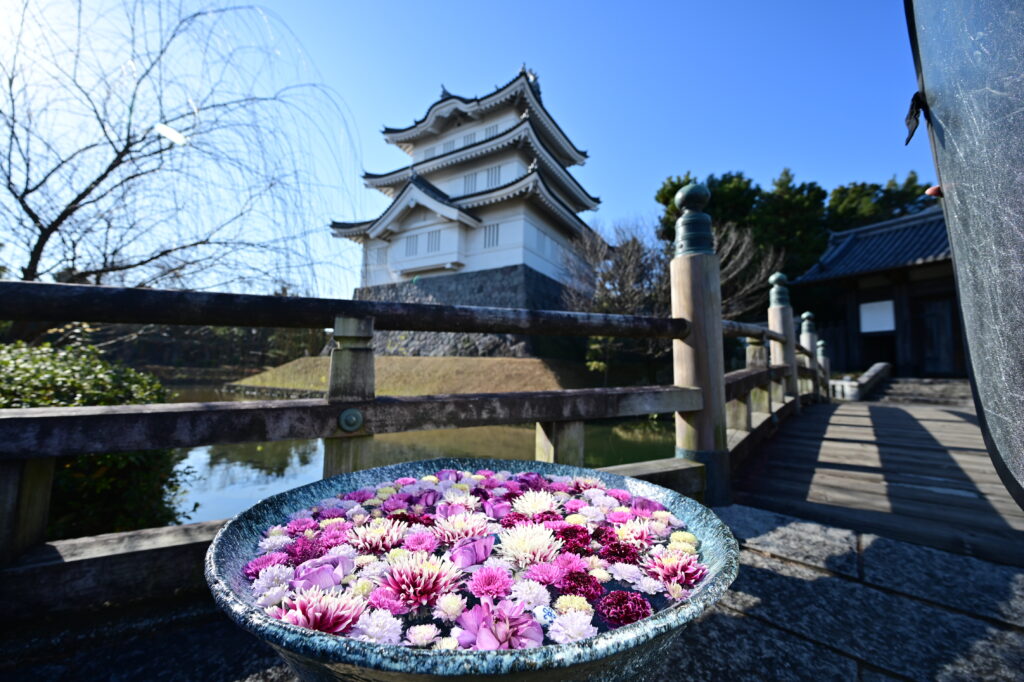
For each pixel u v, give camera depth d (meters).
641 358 11.85
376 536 0.58
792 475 2.05
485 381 10.62
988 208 0.64
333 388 1.06
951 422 3.61
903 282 9.34
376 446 6.54
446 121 16.64
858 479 1.98
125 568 0.83
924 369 9.09
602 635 0.36
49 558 0.80
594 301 11.00
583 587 0.48
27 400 1.72
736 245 10.32
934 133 0.78
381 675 0.34
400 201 14.14
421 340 14.06
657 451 6.74
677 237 1.79
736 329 2.30
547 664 0.34
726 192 11.92
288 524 0.66
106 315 0.87
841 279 9.84
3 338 1.90
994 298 0.64
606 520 0.70
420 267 14.19
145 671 0.72
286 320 1.03
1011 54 0.59
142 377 2.22
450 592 0.48
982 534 1.33
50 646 0.76
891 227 11.10
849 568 1.10
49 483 0.90
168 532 0.93
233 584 0.46
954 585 1.01
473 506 0.74
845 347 10.56
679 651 0.79
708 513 0.67
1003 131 0.61
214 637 0.82
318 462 5.12
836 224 15.06
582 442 1.40
